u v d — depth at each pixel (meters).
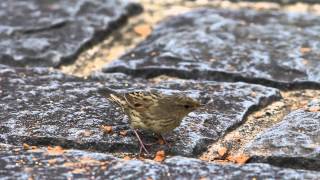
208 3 14.27
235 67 11.35
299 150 8.88
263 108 10.47
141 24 13.38
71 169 8.46
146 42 12.45
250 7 14.06
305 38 12.23
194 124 9.70
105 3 13.68
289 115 9.93
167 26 12.97
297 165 8.77
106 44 12.60
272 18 13.09
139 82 11.16
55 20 12.98
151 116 9.17
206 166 8.57
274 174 8.40
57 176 8.30
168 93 10.57
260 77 11.10
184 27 12.80
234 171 8.46
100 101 10.30
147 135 9.45
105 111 10.01
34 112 9.94
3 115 9.85
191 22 12.99
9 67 11.45
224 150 9.16
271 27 12.68
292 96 10.83
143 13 13.83
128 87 10.88
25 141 9.33
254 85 10.91
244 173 8.42
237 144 9.41
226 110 10.13
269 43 12.07
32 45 12.12
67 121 9.73
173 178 8.31
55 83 10.92
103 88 10.73
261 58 11.56
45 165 8.55
